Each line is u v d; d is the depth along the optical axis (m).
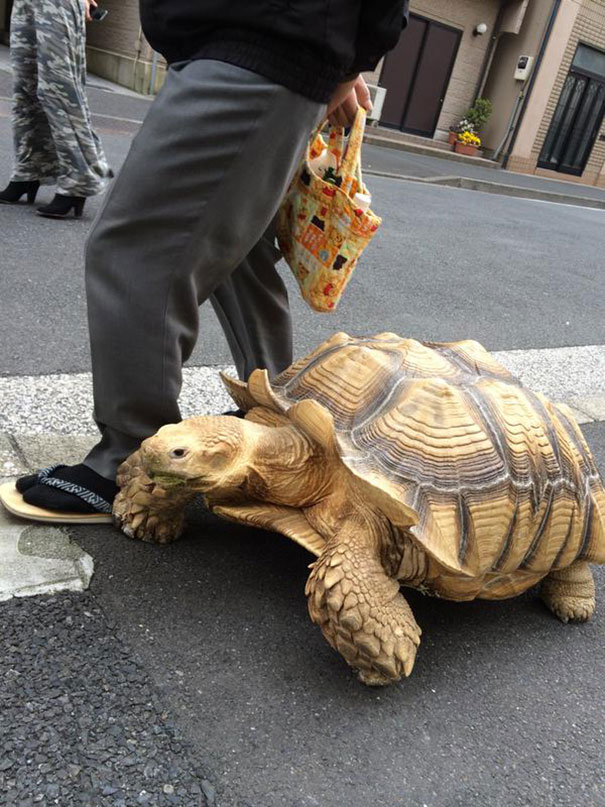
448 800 1.53
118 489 2.09
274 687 1.71
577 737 1.79
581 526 2.12
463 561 1.83
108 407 2.00
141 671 1.66
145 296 1.87
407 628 1.75
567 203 14.73
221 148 1.76
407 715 1.73
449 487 1.83
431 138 17.22
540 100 16.97
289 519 1.92
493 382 2.11
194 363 3.33
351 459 1.79
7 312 3.39
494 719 1.79
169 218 1.81
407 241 7.08
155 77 13.07
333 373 2.03
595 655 2.13
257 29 1.72
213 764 1.48
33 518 2.03
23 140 4.96
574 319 5.64
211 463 1.78
